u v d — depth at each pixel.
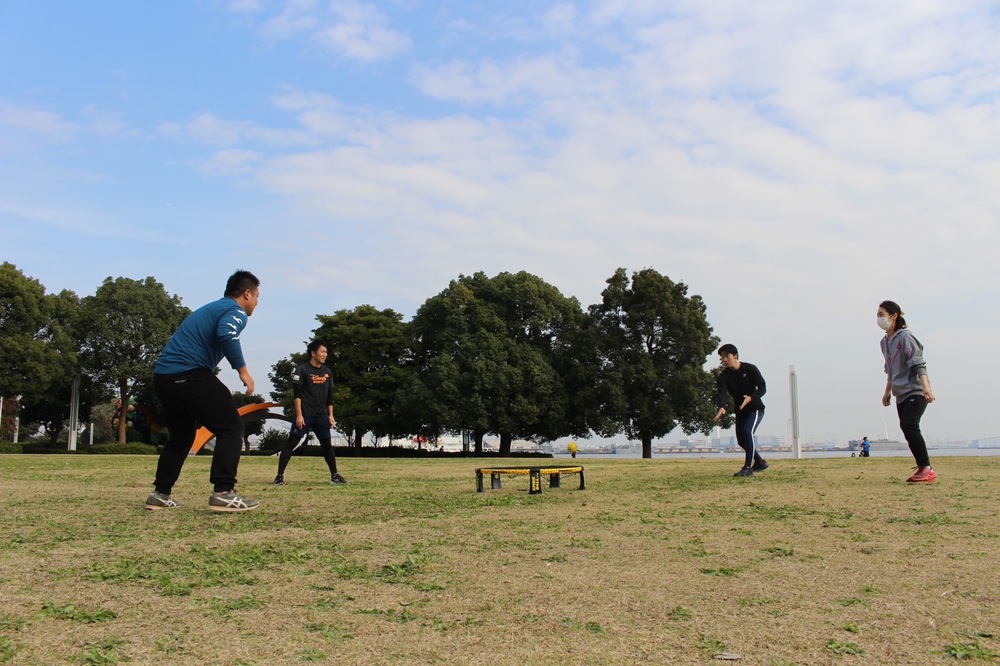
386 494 8.26
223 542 4.85
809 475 9.93
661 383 42.47
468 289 45.44
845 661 2.63
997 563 4.11
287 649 2.73
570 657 2.66
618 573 3.95
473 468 14.74
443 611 3.24
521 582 3.75
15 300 45.88
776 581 3.76
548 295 46.56
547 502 7.20
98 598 3.39
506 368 42.59
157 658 2.62
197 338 6.51
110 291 51.41
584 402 43.25
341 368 47.53
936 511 6.08
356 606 3.31
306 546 4.71
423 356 48.16
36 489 8.50
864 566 4.08
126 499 7.44
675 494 7.75
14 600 3.34
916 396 8.45
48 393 50.47
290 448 10.15
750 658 2.65
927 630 2.96
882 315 8.69
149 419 54.12
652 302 42.94
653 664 2.60
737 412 10.45
